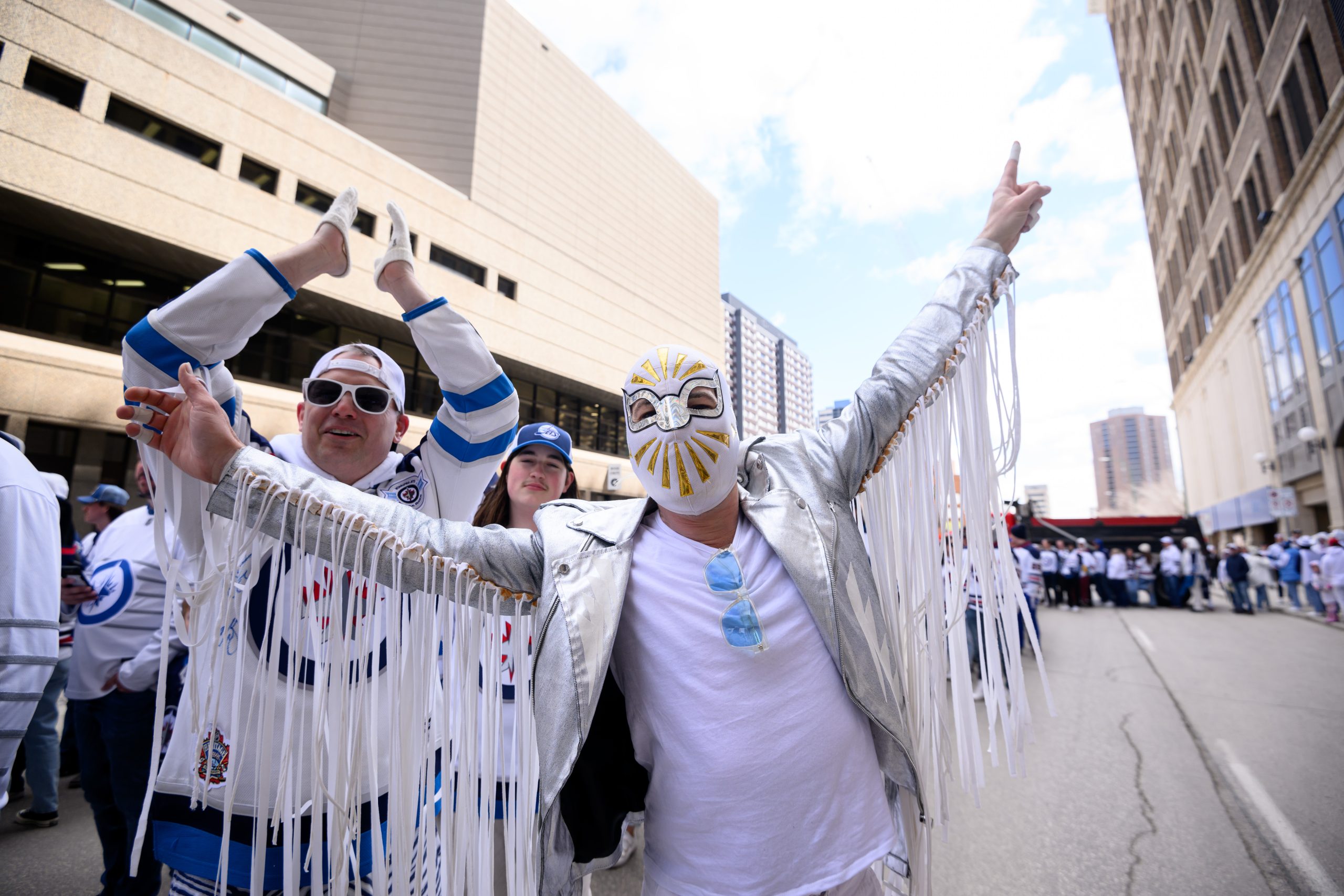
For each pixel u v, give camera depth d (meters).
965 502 1.46
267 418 13.84
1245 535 23.69
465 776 1.32
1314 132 14.57
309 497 1.23
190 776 1.44
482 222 19.38
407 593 1.34
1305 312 15.96
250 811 1.41
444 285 18.14
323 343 16.08
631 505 1.40
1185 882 2.56
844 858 1.16
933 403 1.42
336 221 1.50
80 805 3.43
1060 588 15.36
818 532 1.30
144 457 1.32
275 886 1.41
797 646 1.23
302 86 19.73
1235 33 18.53
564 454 2.56
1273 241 17.58
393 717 1.26
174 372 1.37
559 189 24.47
